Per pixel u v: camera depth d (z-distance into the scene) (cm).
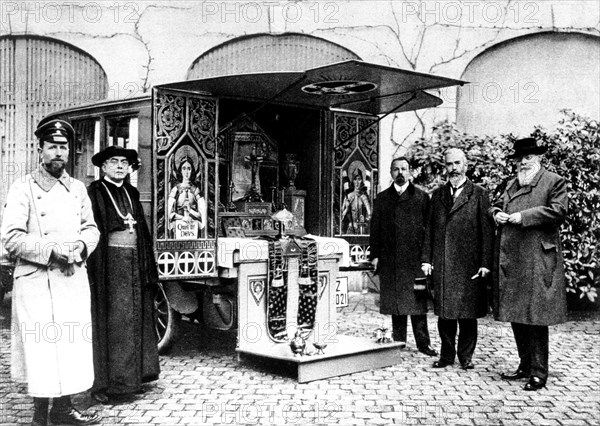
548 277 547
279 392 530
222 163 713
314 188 765
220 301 638
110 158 505
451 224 618
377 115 805
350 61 527
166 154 602
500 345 736
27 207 432
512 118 1136
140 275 508
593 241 868
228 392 529
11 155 1055
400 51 1119
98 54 1087
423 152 938
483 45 1123
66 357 435
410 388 549
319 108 753
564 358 665
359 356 603
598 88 1121
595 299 954
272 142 759
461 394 532
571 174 870
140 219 514
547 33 1120
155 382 559
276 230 711
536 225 550
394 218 693
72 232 446
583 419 469
